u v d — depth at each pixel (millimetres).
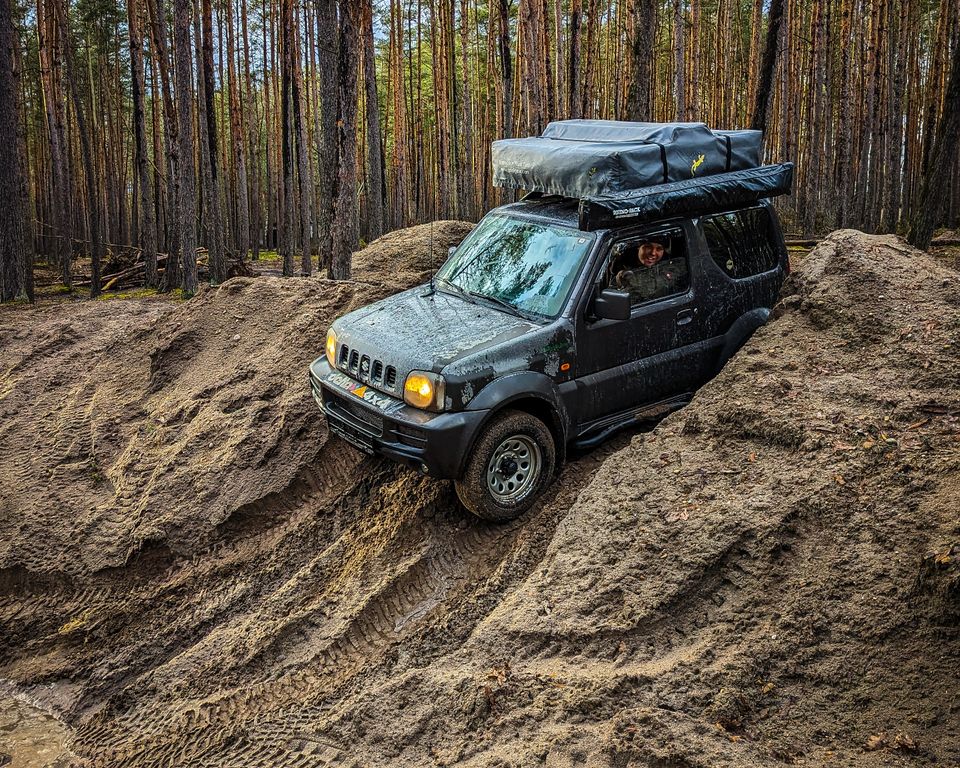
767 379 5605
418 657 4859
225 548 6605
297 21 26984
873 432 4941
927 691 3629
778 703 3795
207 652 5461
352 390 5805
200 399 8102
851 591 4121
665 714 3785
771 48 12477
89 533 6891
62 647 6062
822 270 6402
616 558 4781
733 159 6562
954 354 5340
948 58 29625
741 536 4551
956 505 4262
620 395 6062
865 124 29078
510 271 6266
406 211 40156
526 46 24438
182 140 16516
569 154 5988
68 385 9625
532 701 4129
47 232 38719
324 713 4598
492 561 5562
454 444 5246
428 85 42906
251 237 44031
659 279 6191
